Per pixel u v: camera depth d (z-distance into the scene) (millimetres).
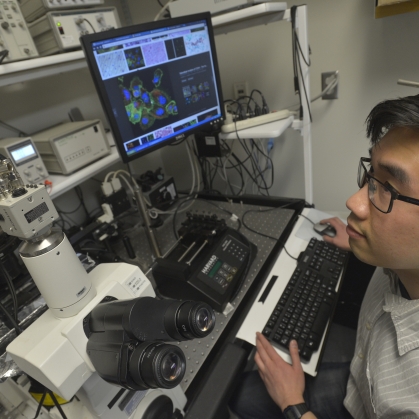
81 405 665
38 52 1060
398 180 486
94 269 617
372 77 1352
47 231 479
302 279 941
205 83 1058
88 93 1501
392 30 1236
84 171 1051
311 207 1299
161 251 1104
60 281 475
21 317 751
